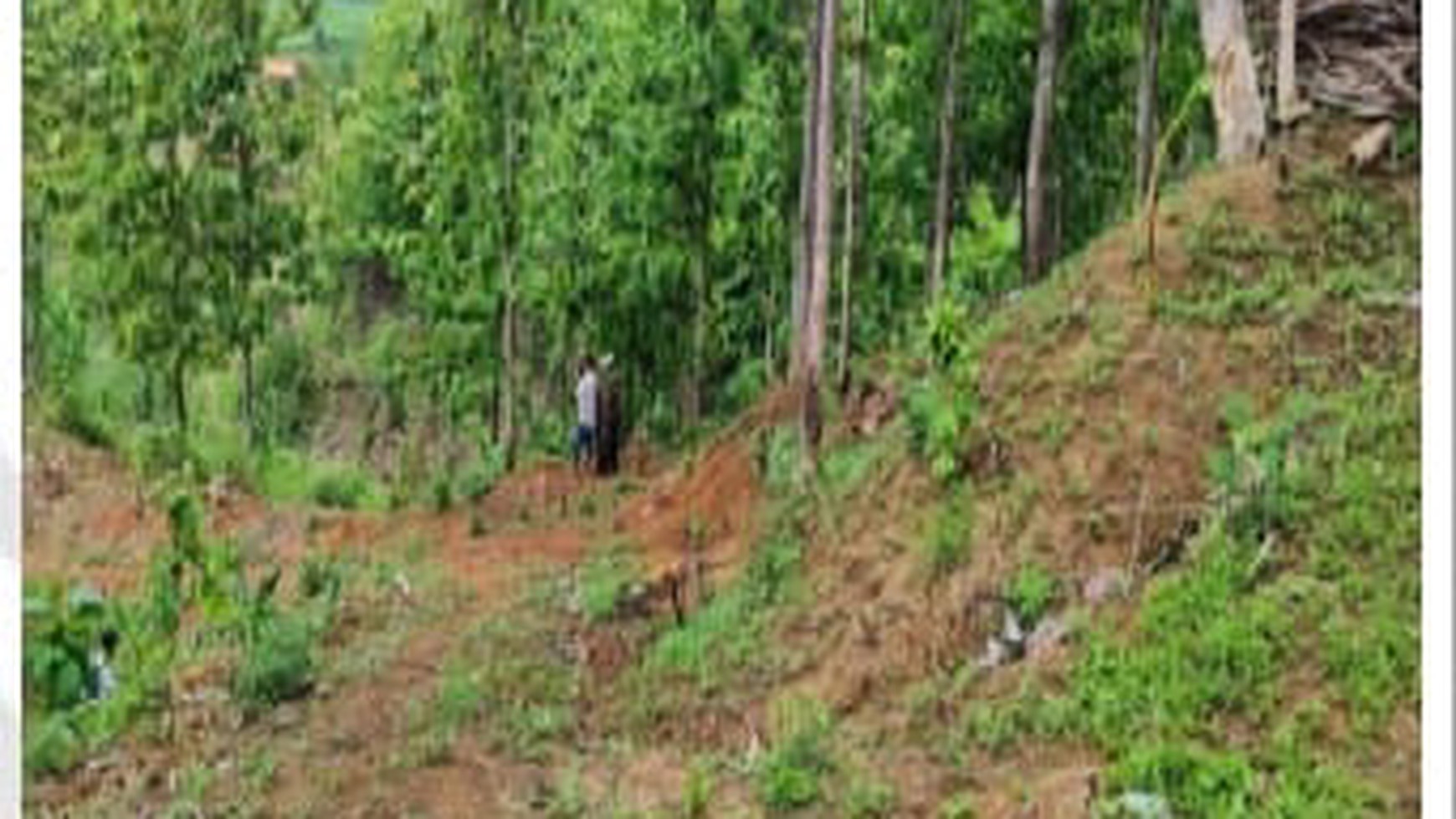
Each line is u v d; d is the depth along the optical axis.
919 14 21.62
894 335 20.77
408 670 14.55
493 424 28.45
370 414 30.58
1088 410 13.38
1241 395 12.96
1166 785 10.05
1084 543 12.27
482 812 11.70
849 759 11.33
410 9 28.80
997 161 22.25
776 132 22.91
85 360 26.31
